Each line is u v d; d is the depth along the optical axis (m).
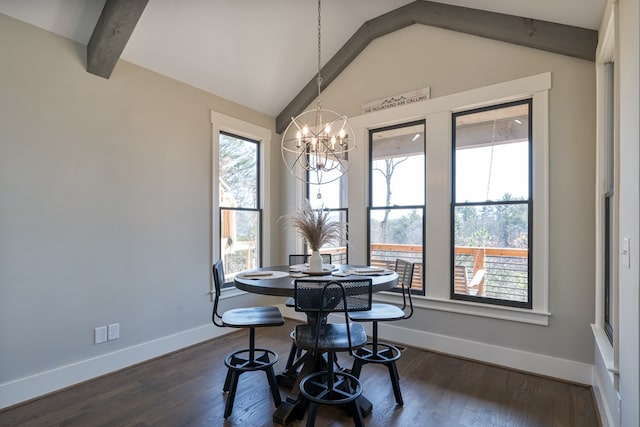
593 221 2.49
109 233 2.73
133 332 2.87
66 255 2.50
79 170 2.57
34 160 2.35
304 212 2.65
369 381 2.57
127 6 2.31
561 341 2.60
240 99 3.81
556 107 2.63
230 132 3.82
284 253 4.34
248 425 2.00
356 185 3.68
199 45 3.07
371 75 3.60
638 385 1.27
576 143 2.56
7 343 2.22
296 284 1.92
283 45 3.43
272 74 3.72
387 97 3.48
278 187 4.40
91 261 2.63
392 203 3.53
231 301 3.75
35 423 2.02
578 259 2.55
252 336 2.32
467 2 2.83
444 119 3.13
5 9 2.22
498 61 2.87
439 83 3.16
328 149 2.70
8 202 2.23
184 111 3.30
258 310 2.48
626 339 1.49
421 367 2.82
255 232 4.11
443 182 3.13
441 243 3.14
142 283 2.94
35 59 2.36
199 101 3.44
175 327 3.19
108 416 2.09
